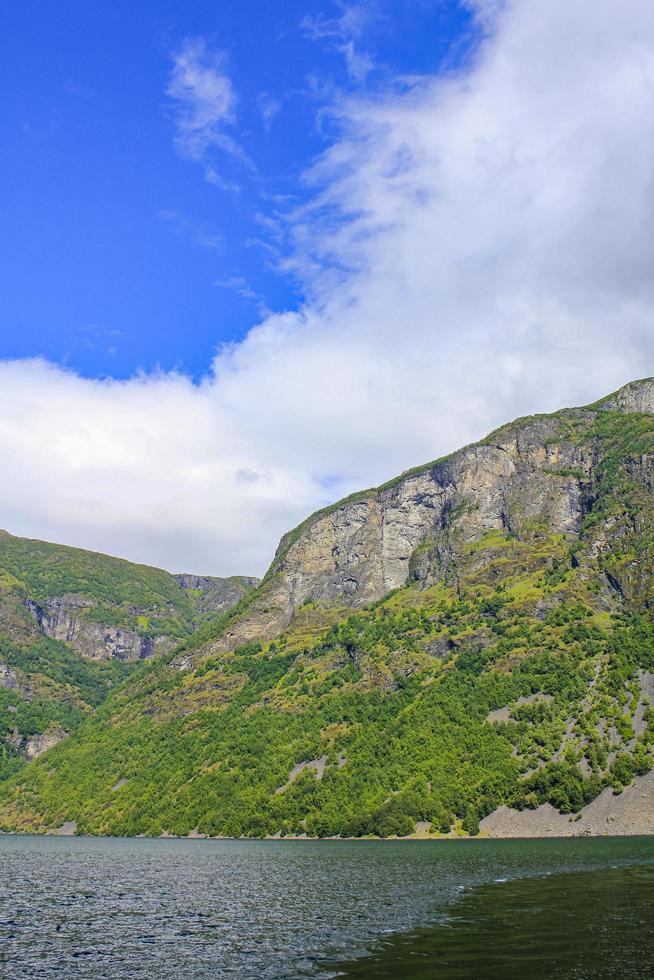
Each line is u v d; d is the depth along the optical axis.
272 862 169.25
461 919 82.38
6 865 169.62
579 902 90.00
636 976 54.84
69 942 79.00
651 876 112.94
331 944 73.19
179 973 63.81
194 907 102.94
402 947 69.00
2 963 69.00
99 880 137.50
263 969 63.69
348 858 171.88
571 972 56.31
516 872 125.94
